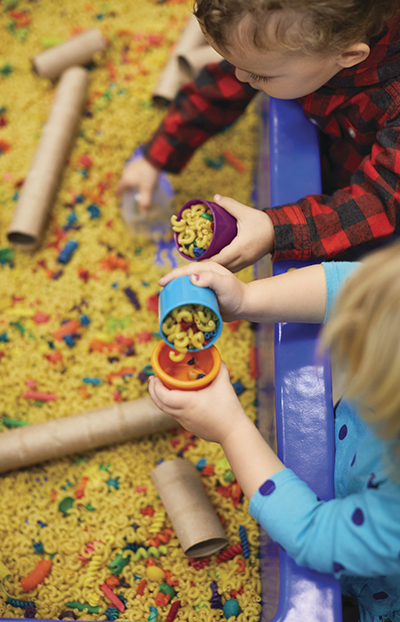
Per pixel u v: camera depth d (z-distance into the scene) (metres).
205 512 1.04
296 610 0.68
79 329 1.32
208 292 0.69
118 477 1.17
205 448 1.18
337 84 0.90
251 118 1.52
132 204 1.37
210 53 1.42
